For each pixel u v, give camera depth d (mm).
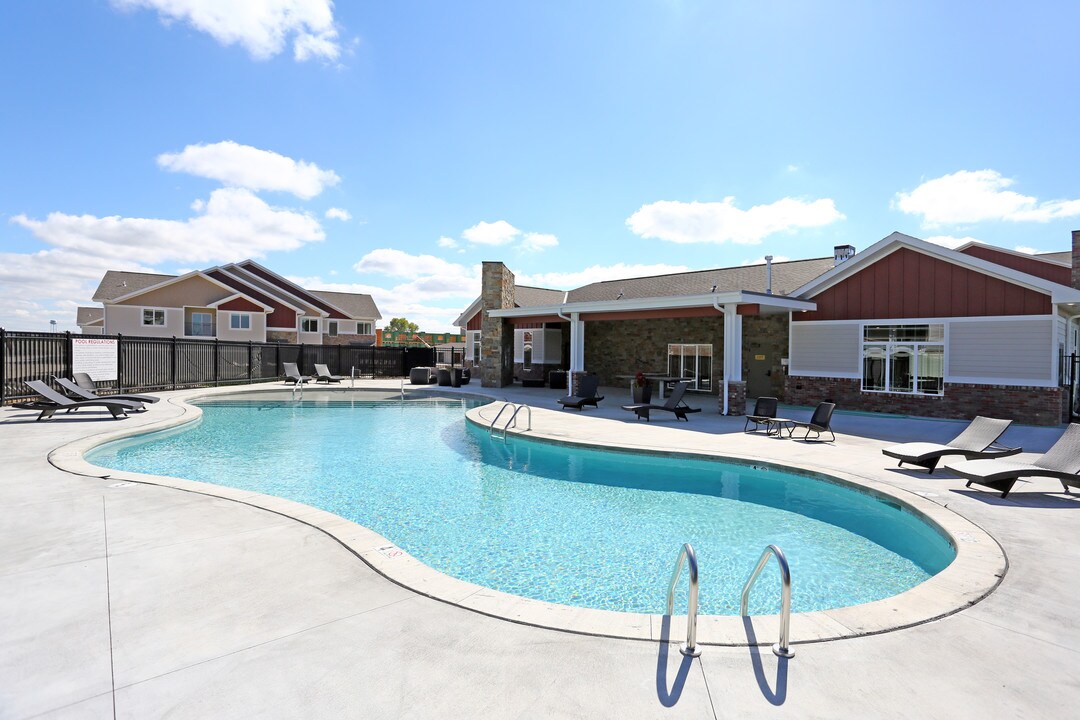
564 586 5105
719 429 12828
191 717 2564
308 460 10250
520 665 3068
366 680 2891
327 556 4625
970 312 14711
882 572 5461
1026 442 11250
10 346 14367
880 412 16188
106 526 5312
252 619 3537
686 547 3449
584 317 19922
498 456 10680
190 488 6730
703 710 2688
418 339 56844
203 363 22609
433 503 7656
